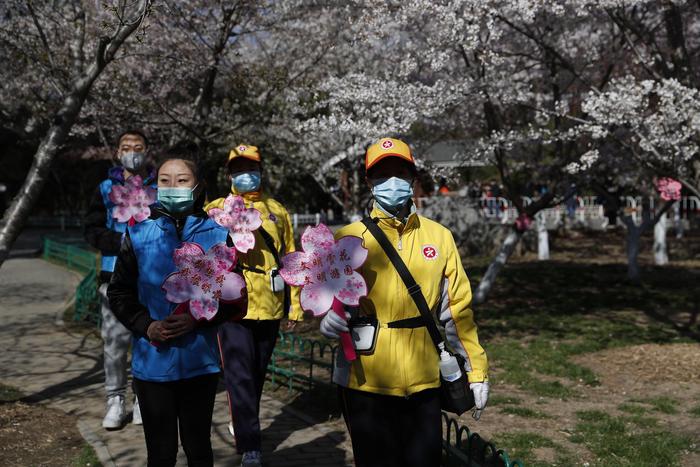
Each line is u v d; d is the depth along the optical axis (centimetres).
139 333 298
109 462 440
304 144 1195
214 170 1147
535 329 1080
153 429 304
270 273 462
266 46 1163
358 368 288
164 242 307
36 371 729
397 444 290
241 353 442
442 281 304
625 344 962
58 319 1082
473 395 298
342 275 280
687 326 1106
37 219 4347
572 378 775
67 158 3300
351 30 1079
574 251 2467
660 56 917
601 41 1181
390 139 302
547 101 1238
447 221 2330
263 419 567
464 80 982
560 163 1202
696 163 902
